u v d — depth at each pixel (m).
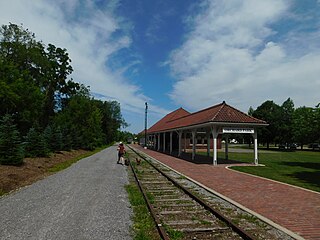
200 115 27.50
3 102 29.84
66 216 7.32
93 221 6.89
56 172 16.64
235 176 14.89
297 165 21.67
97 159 26.56
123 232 6.11
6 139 16.44
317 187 11.65
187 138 48.44
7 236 5.81
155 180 13.79
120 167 19.88
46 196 9.80
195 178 14.11
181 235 5.86
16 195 9.97
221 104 24.00
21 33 38.03
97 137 46.38
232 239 5.73
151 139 67.06
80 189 11.17
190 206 8.39
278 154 39.66
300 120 25.59
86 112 42.47
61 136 28.62
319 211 7.78
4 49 36.88
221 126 21.25
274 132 66.00
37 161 20.00
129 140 108.88
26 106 33.44
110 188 11.46
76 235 5.89
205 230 6.17
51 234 5.94
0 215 7.39
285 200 9.13
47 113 49.09
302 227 6.41
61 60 49.62
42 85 43.97
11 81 31.91
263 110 68.00
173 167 19.42
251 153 40.53
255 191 10.65
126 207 8.32
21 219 7.02
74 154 31.70
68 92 51.91
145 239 5.61
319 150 56.88
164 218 7.14
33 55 38.50
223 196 9.68
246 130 21.62
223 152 42.97
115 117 100.12
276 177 14.63
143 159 26.95
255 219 7.09
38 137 22.38
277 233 6.05
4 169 14.89
